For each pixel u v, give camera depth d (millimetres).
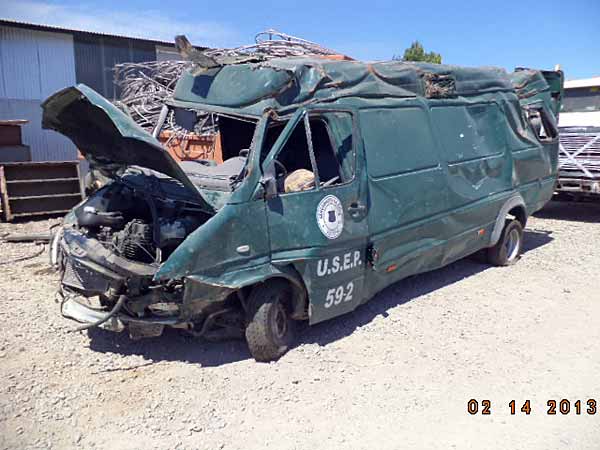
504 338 5852
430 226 6680
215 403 4430
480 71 8195
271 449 3896
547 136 9664
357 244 5645
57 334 5629
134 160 5168
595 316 6527
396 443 4012
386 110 6281
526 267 8602
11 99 15938
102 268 4613
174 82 12773
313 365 5109
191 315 4727
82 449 3814
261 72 5324
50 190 11727
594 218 12812
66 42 16562
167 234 4793
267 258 4922
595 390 4836
